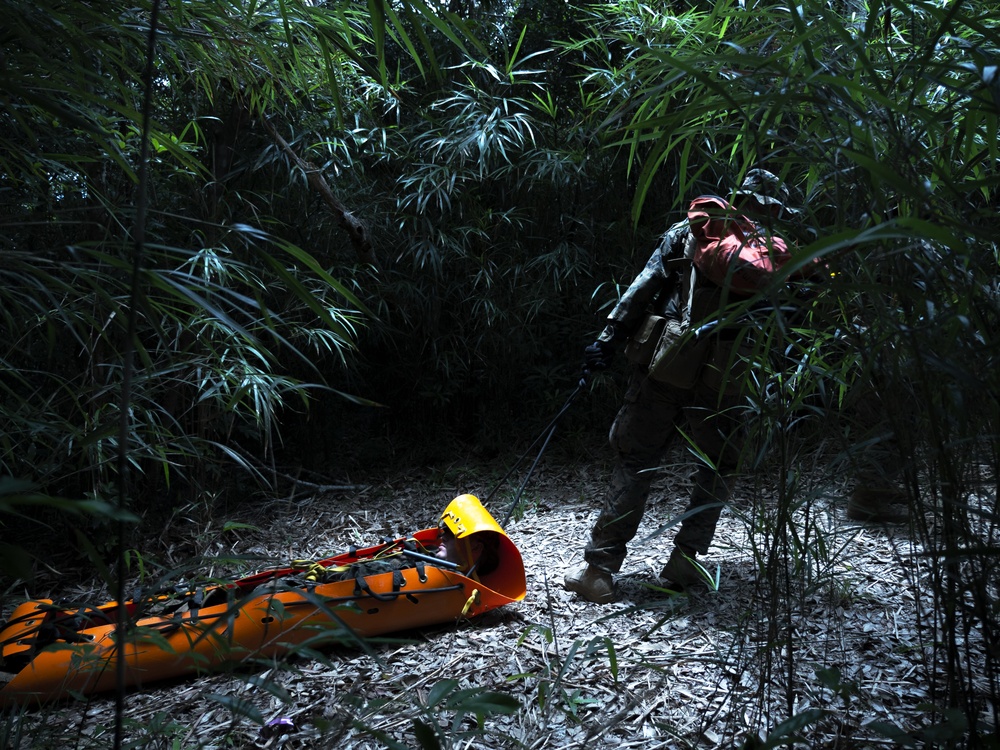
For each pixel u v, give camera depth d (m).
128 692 2.77
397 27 1.65
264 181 5.50
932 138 1.43
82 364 3.98
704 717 2.28
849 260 1.31
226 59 2.75
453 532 3.30
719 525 4.19
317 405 6.15
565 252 5.88
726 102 1.28
